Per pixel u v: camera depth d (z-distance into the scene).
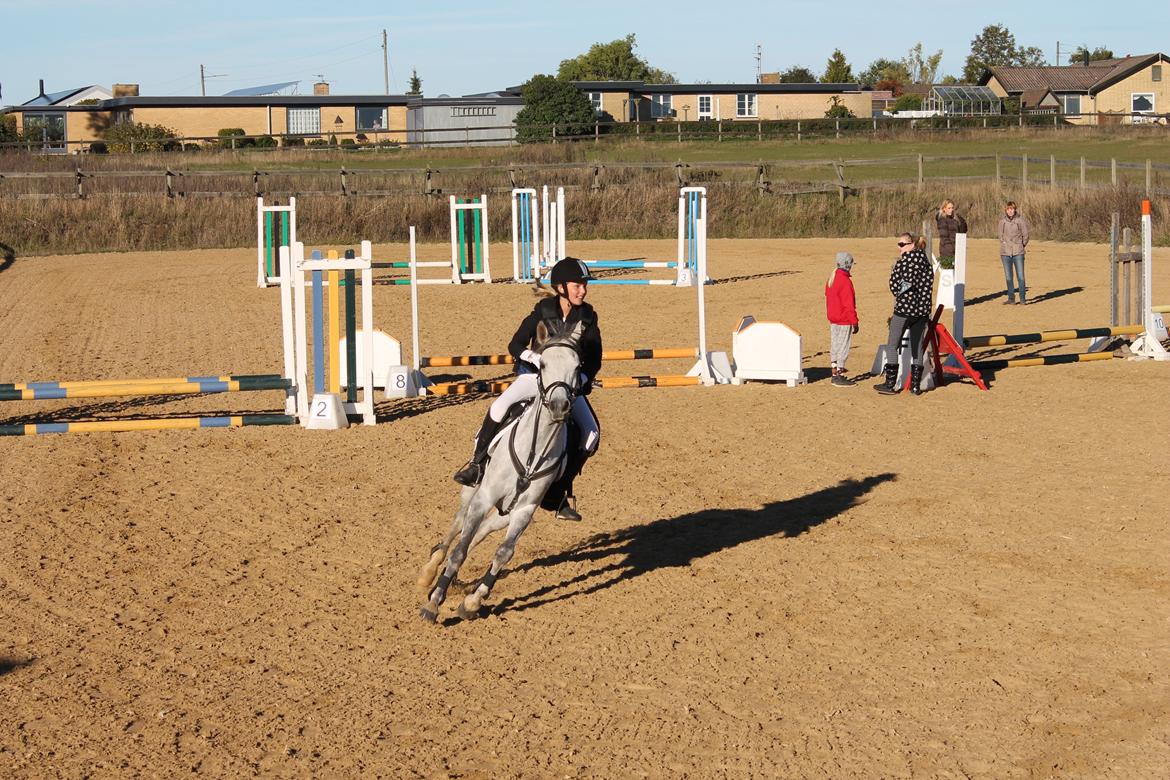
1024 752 5.81
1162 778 5.55
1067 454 11.74
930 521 9.62
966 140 65.12
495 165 53.62
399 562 8.78
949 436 12.66
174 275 30.17
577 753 5.86
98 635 7.42
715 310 23.47
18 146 62.50
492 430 7.47
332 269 13.52
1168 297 23.30
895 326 14.85
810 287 26.67
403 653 7.13
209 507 10.23
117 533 9.50
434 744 5.96
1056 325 20.59
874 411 14.04
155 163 52.34
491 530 7.55
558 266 7.69
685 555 8.88
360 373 15.84
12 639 7.36
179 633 7.45
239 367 17.23
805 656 7.00
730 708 6.33
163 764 5.77
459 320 22.64
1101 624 7.40
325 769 5.72
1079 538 9.09
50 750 5.92
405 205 40.00
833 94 85.75
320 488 10.84
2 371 17.00
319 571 8.60
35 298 25.45
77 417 14.44
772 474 11.22
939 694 6.46
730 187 43.38
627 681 6.69
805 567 8.56
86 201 38.59
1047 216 37.19
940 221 22.72
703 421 13.61
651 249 36.75
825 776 5.61
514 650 7.16
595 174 45.62
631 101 82.75
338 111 74.50
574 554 8.96
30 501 10.44
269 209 27.58
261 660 7.03
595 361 7.73
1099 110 89.38
